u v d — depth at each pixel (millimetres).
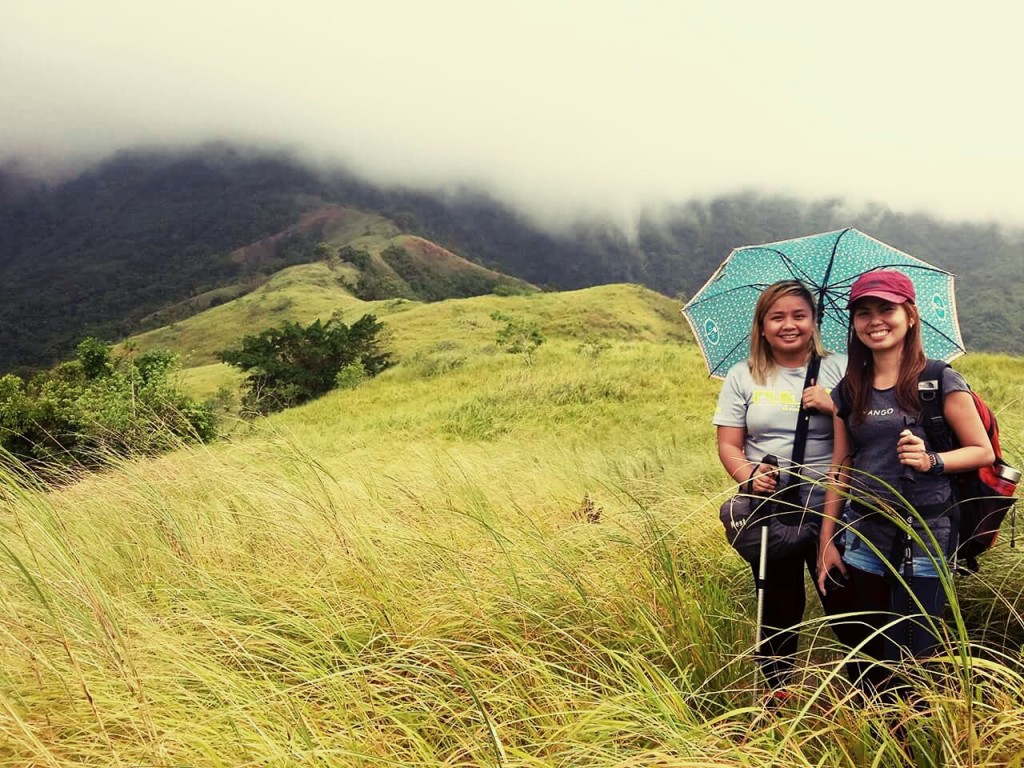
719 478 6562
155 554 3652
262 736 1942
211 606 3006
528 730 2195
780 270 3541
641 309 86562
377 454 10227
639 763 1816
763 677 2574
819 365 3098
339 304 154250
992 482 2469
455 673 2428
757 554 2961
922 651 2494
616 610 2922
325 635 2717
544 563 3289
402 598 3090
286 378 44031
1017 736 1843
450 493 4840
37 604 2660
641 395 21516
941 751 1981
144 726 2068
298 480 4500
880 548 2596
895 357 2643
